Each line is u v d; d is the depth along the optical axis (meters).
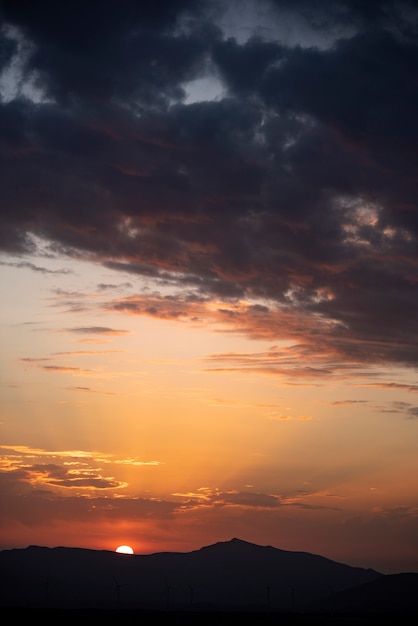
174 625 195.88
